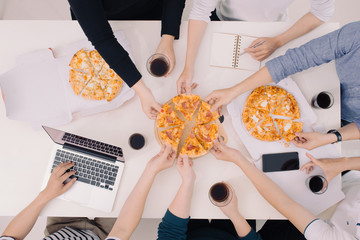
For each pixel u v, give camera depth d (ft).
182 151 3.37
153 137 3.56
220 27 3.74
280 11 4.21
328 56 3.25
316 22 3.60
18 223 3.22
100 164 3.45
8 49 3.69
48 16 6.43
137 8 4.19
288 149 3.52
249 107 3.52
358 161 3.42
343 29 3.17
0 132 3.57
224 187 3.28
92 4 3.00
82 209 3.41
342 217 3.35
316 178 3.37
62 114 3.55
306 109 3.54
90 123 3.58
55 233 3.76
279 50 3.72
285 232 4.02
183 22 3.80
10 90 3.48
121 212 3.26
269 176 3.48
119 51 3.19
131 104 3.61
